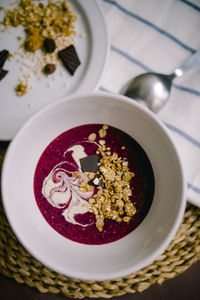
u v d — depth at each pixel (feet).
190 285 1.08
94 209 0.91
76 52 1.04
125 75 1.04
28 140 0.86
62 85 1.05
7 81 1.06
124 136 0.96
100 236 0.90
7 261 1.02
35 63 1.07
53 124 0.90
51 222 0.90
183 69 1.01
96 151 0.95
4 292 1.07
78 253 0.87
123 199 0.92
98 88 1.00
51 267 0.77
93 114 0.92
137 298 1.07
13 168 0.83
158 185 0.92
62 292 1.02
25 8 1.08
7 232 1.02
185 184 0.80
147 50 1.04
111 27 1.06
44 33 1.06
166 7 1.05
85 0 1.04
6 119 1.03
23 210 0.85
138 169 0.94
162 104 1.02
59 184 0.92
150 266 1.00
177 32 1.05
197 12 1.05
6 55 1.05
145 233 0.87
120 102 0.85
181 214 0.78
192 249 1.01
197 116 1.01
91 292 1.00
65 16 1.08
